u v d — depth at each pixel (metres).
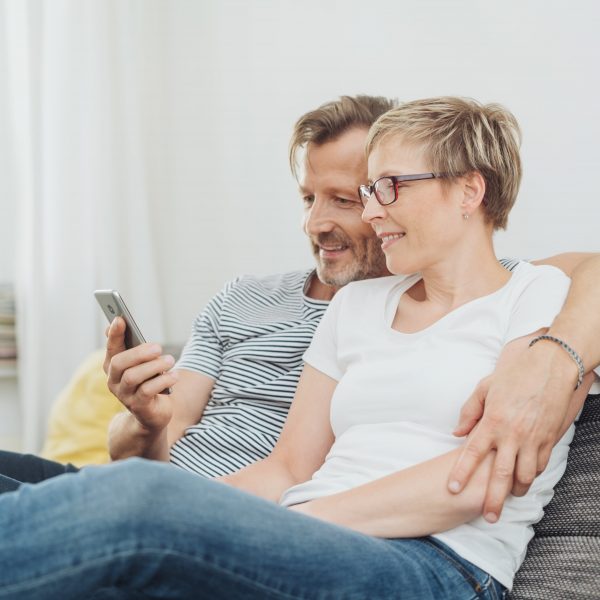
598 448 1.46
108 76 3.31
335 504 1.28
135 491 1.00
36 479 1.66
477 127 1.44
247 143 3.27
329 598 1.08
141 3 3.34
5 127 3.33
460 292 1.45
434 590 1.18
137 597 1.08
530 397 1.24
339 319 1.58
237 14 3.25
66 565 0.97
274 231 3.24
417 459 1.33
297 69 3.16
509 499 1.30
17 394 3.34
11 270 3.34
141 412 1.55
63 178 3.29
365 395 1.42
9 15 3.32
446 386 1.35
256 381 1.83
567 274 1.55
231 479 1.53
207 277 3.34
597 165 2.62
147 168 3.37
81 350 3.32
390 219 1.46
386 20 2.98
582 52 2.64
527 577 1.32
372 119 1.84
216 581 1.03
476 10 2.81
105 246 3.32
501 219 1.49
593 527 1.35
